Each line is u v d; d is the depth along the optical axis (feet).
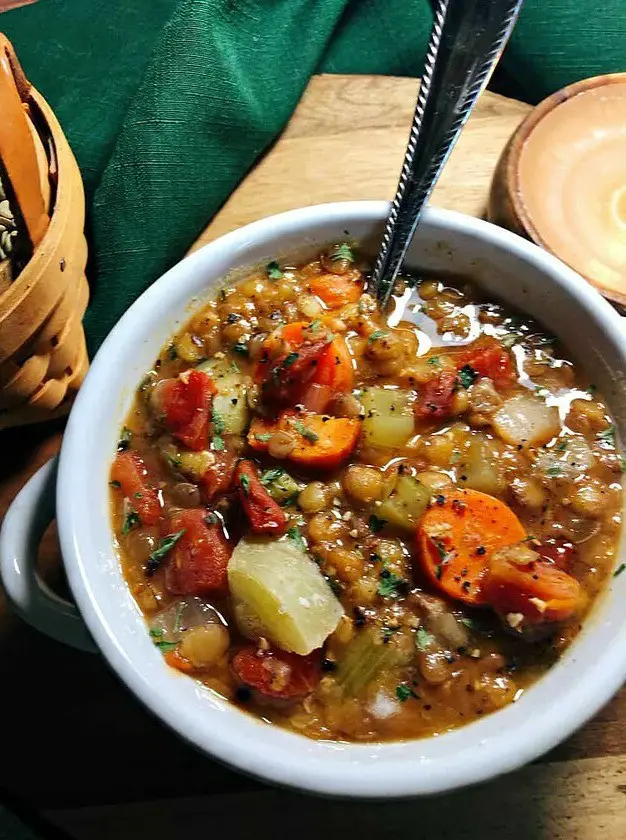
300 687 0.57
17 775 0.68
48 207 0.69
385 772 0.52
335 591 0.59
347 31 1.06
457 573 0.59
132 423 0.65
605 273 0.78
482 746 0.52
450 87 0.59
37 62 0.93
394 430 0.63
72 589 0.56
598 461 0.63
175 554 0.61
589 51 1.03
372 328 0.67
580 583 0.59
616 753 0.66
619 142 0.84
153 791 0.67
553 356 0.67
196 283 0.66
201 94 0.84
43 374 0.71
